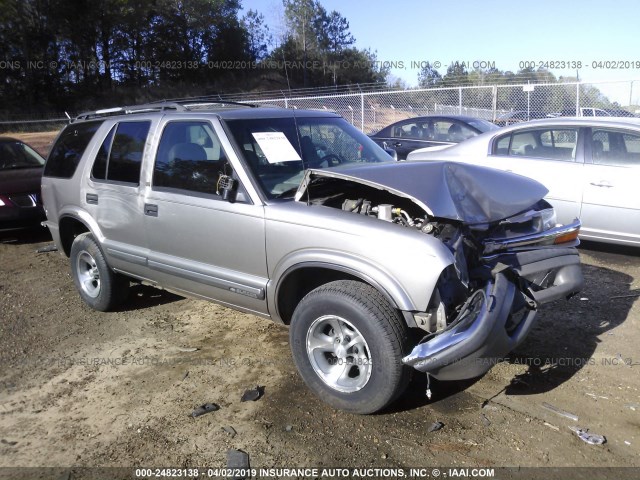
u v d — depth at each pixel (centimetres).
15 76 3725
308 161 415
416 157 794
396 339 311
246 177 376
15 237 867
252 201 371
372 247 318
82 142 523
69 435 335
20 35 3678
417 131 1131
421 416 338
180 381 394
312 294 341
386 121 2167
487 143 719
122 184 463
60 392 387
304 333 346
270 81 4409
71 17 3859
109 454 315
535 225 390
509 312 308
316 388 350
